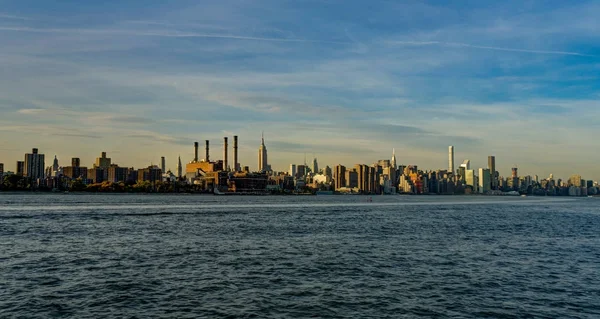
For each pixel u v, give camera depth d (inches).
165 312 1545.3
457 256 2645.2
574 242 3363.7
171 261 2423.7
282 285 1909.4
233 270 2196.1
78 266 2268.7
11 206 7770.7
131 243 3107.8
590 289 1886.1
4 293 1747.0
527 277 2087.8
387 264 2377.0
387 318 1508.4
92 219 5113.2
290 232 3902.6
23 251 2731.3
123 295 1737.2
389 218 5871.1
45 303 1627.7
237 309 1584.6
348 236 3619.6
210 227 4315.9
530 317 1533.0
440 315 1541.6
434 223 5059.1
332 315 1533.0
